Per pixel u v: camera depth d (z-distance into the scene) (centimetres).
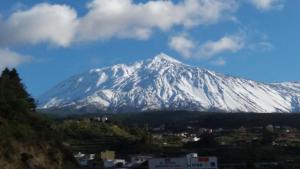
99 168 15762
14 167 6894
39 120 8581
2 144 6994
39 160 7494
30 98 10169
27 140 7575
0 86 8738
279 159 16275
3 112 7812
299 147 18375
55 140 8469
